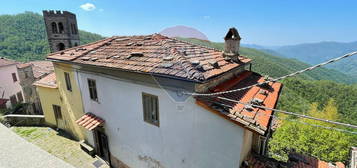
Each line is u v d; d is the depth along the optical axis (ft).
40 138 34.45
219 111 13.67
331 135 44.65
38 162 4.39
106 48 27.55
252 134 17.26
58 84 33.24
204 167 16.53
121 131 24.08
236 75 23.90
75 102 30.63
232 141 14.20
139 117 20.92
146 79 18.48
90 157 29.45
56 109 36.91
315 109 116.78
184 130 17.02
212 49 27.22
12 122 39.70
